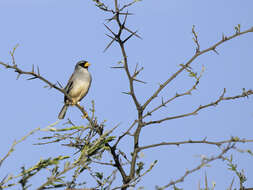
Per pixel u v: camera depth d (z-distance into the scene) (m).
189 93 8.49
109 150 8.55
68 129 7.72
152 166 7.97
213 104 8.23
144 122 8.55
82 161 6.88
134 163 8.27
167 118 8.36
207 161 5.86
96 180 7.69
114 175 7.39
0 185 5.80
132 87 8.56
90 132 8.65
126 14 8.27
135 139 8.50
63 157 6.55
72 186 6.74
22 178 5.89
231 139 6.87
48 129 6.11
